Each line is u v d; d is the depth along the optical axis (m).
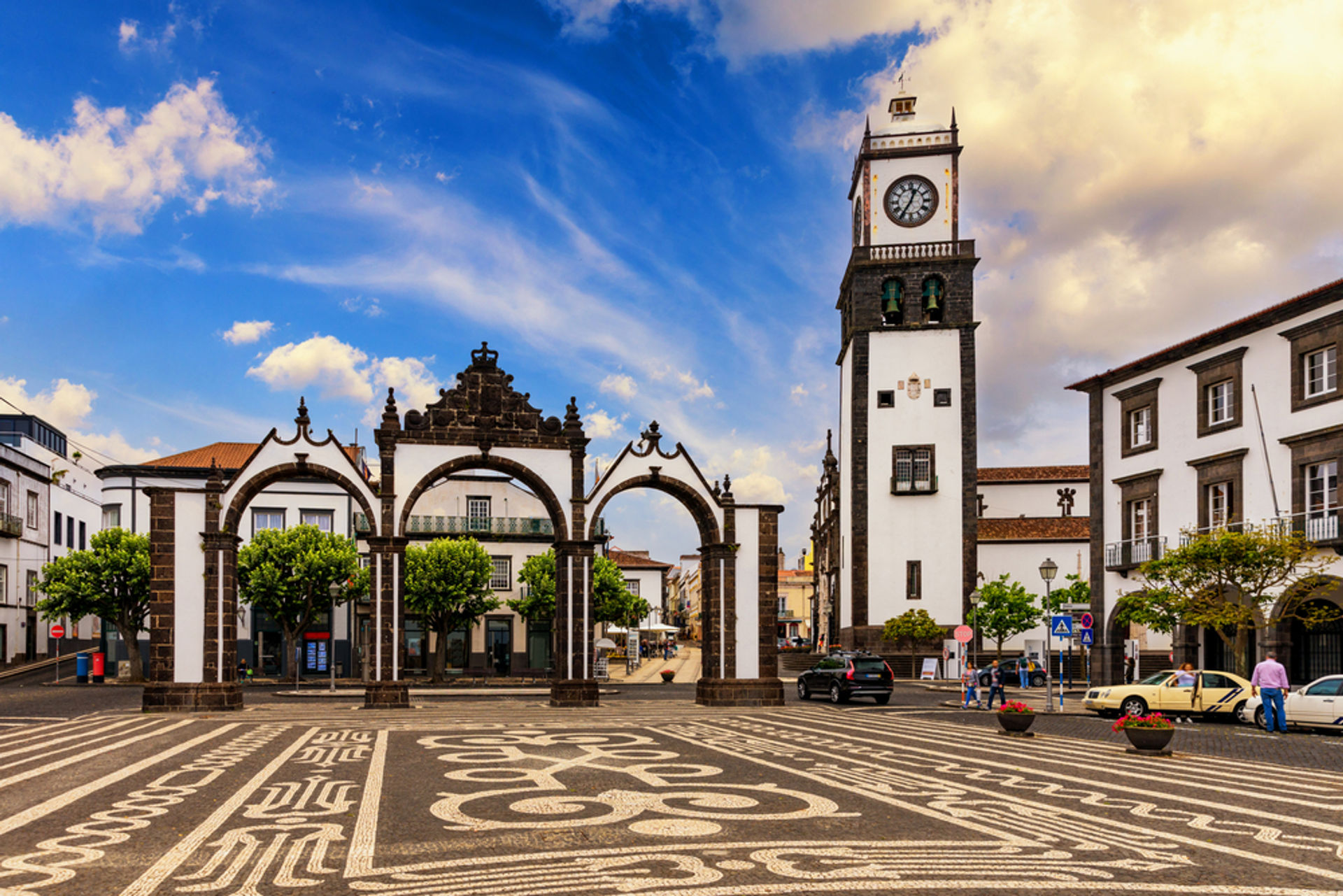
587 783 14.53
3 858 9.59
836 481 73.56
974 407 57.78
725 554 34.44
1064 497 69.81
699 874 8.90
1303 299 32.50
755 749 19.41
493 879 8.71
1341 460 31.61
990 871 9.04
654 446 34.62
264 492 56.53
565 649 33.03
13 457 54.81
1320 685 23.70
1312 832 10.95
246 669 52.91
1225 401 36.81
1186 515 38.31
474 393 33.25
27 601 56.94
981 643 58.78
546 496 33.62
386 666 31.41
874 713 31.27
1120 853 9.80
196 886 8.52
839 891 8.31
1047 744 21.05
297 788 14.05
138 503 56.69
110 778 15.13
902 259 58.78
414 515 59.88
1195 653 37.16
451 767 16.42
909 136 59.34
